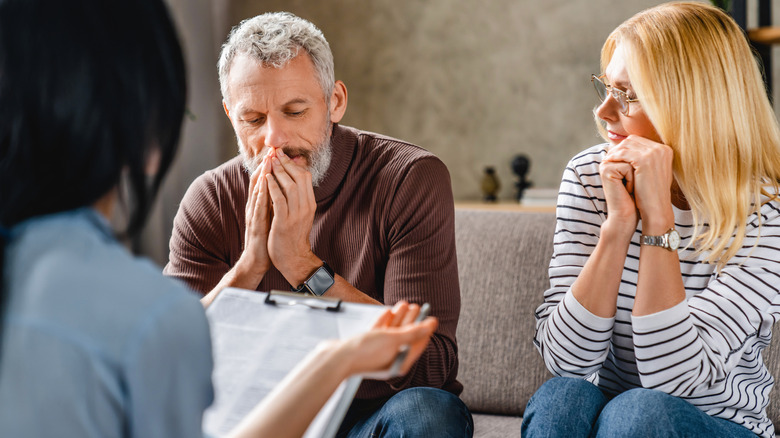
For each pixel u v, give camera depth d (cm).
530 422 121
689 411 112
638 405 112
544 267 170
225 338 90
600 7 325
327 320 92
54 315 57
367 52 344
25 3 62
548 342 133
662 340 122
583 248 141
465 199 344
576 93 331
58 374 56
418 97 343
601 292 126
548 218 177
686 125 128
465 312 173
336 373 74
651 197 125
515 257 173
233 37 141
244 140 141
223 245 154
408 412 125
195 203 155
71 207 64
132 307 60
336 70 347
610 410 115
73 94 62
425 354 137
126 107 64
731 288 127
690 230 134
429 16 338
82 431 56
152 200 68
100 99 62
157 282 63
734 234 131
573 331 128
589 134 331
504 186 340
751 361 132
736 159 129
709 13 132
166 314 61
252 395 80
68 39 62
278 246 136
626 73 132
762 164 133
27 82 62
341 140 149
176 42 68
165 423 61
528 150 337
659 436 109
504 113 337
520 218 179
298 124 137
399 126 345
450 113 341
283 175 135
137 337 59
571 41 329
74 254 61
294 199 135
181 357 61
